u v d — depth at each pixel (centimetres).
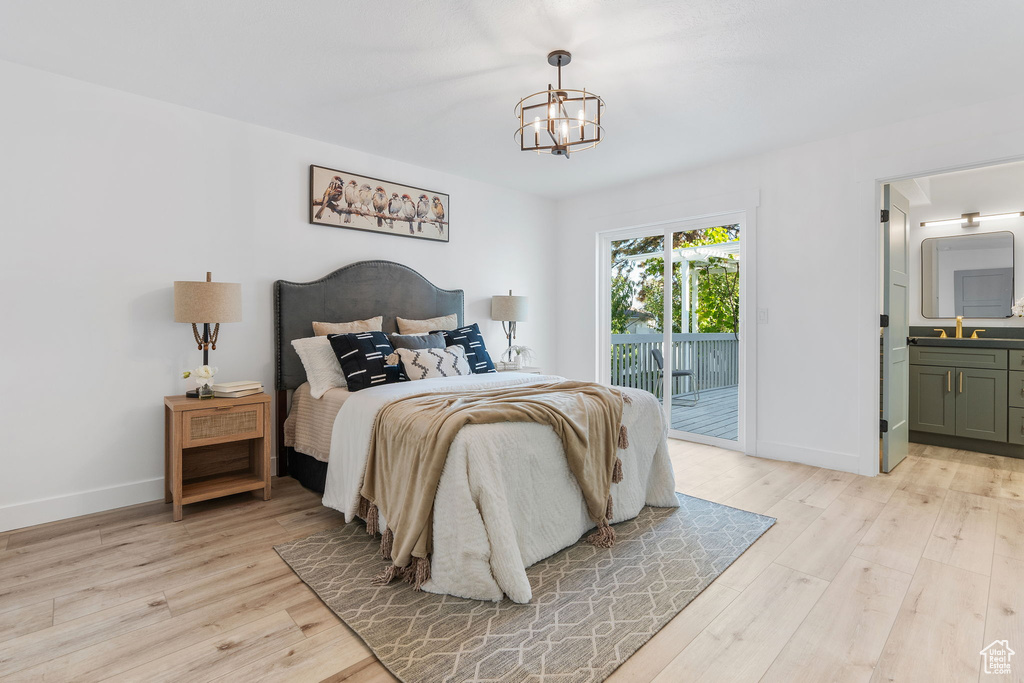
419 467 204
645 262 490
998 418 399
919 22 217
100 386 279
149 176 293
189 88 282
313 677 148
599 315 520
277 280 342
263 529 255
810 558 223
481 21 217
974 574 208
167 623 175
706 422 454
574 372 535
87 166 273
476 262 471
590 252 518
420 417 219
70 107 268
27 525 257
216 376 320
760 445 395
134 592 194
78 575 207
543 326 538
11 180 252
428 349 356
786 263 378
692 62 252
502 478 199
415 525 198
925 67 256
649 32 226
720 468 362
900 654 158
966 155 302
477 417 205
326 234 369
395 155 395
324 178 363
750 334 396
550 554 222
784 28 222
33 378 259
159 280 297
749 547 234
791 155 374
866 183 340
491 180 466
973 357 411
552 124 247
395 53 244
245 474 312
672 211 446
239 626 173
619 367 513
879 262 342
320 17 215
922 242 484
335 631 171
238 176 327
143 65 256
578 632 169
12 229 252
